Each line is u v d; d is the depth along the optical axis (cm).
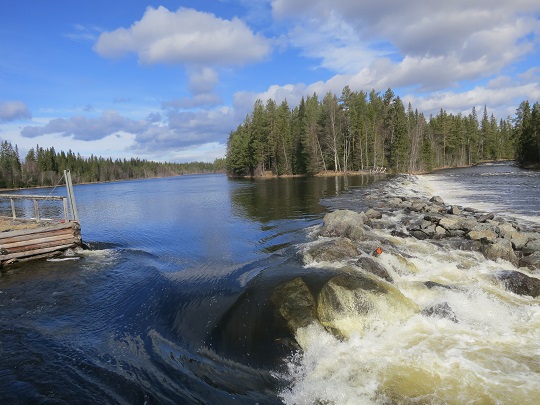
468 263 1079
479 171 6212
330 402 522
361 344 664
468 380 540
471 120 9712
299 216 2044
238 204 2872
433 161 7894
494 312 774
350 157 6869
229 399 547
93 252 1493
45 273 1223
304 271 919
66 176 1517
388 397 514
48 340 752
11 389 582
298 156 7169
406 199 2575
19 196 1656
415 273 1008
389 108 7356
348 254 1052
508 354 611
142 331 772
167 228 1981
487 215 1698
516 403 484
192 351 682
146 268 1221
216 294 888
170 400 547
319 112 7450
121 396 560
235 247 1396
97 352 696
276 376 602
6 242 1306
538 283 862
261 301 790
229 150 10169
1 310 920
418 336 683
